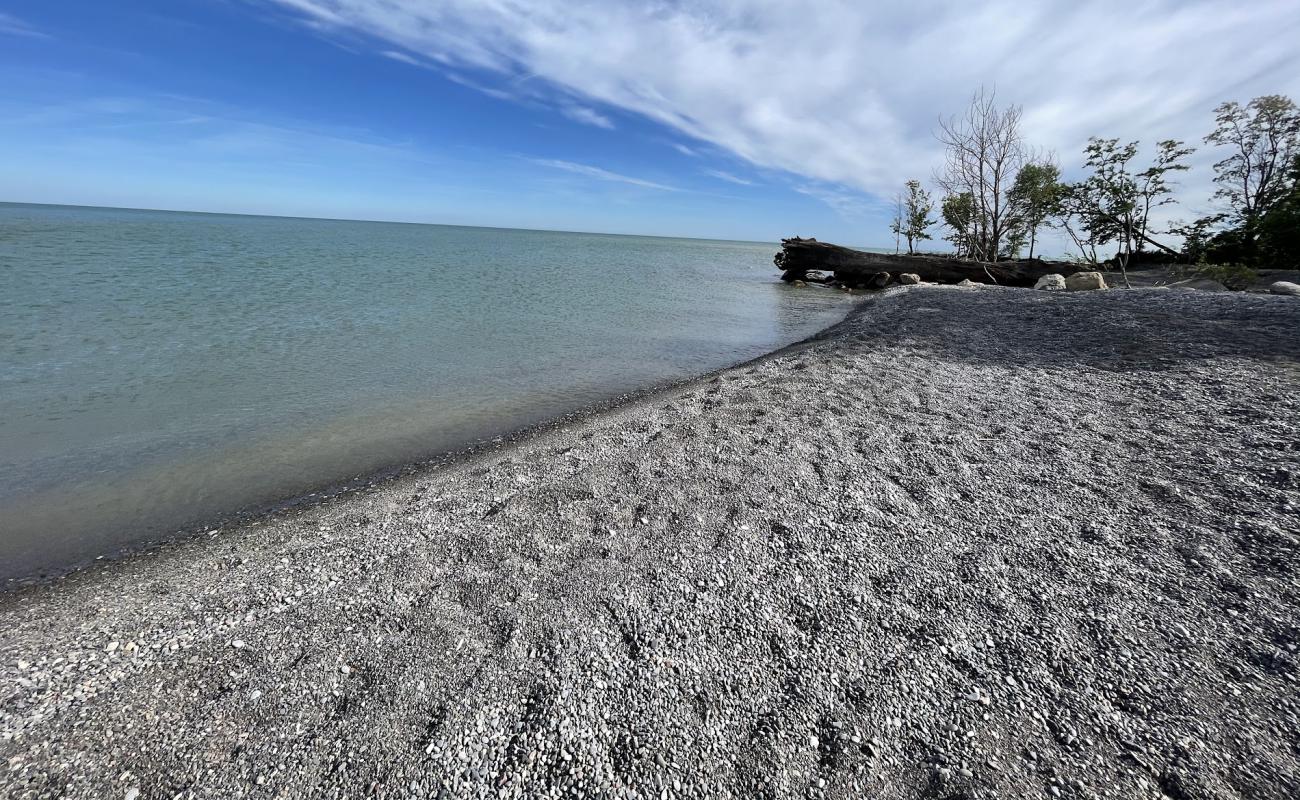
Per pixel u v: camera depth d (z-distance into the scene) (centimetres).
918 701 258
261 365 1023
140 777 237
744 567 372
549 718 257
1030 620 308
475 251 4975
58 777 238
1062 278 2069
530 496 500
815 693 265
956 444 564
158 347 1108
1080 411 639
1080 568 351
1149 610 310
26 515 511
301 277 2292
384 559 407
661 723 252
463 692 275
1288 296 1230
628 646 303
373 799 223
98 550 455
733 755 235
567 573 376
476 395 911
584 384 991
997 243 3048
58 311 1383
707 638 306
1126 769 219
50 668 308
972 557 370
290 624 337
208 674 297
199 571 410
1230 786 210
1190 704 248
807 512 442
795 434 616
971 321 1288
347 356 1114
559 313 1766
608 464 564
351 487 573
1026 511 425
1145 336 959
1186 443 526
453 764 237
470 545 420
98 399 816
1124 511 416
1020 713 248
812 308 2130
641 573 371
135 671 303
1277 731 232
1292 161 2244
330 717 264
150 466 618
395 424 768
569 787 225
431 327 1434
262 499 548
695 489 495
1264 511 399
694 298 2377
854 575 357
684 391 882
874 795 216
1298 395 617
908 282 2766
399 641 316
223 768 239
